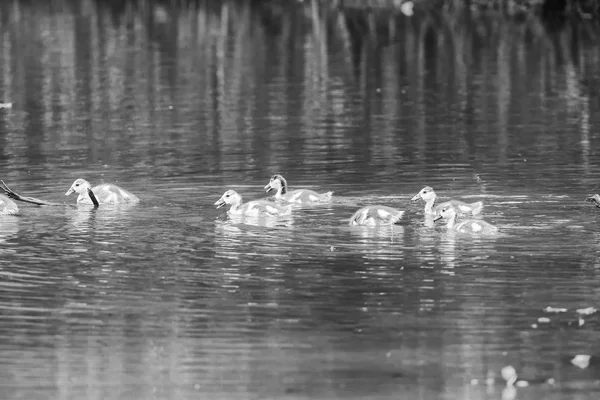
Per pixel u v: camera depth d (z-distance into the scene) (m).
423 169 26.16
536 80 42.88
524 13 66.62
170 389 12.79
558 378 13.02
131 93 41.06
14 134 32.47
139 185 24.69
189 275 17.02
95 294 16.11
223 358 13.63
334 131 32.41
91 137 31.86
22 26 65.88
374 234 19.53
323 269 17.22
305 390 12.75
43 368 13.44
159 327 14.71
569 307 15.22
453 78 44.19
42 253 18.44
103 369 13.36
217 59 51.25
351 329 14.54
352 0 72.44
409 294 15.88
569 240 18.75
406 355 13.69
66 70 47.75
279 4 76.19
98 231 20.05
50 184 24.92
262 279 16.73
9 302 15.77
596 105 36.59
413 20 64.94
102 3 80.69
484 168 26.09
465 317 14.91
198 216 21.31
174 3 79.69
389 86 42.34
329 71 46.94
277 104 38.06
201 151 29.25
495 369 13.25
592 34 57.09
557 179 24.45
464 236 19.19
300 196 22.45
